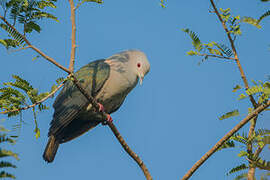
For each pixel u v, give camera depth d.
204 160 8.68
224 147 8.52
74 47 8.40
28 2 8.20
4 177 4.63
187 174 8.77
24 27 8.21
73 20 8.52
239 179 7.87
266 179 6.66
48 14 8.37
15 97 7.61
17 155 4.78
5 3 7.86
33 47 7.78
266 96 8.12
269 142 7.89
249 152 8.27
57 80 8.05
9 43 7.83
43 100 7.75
